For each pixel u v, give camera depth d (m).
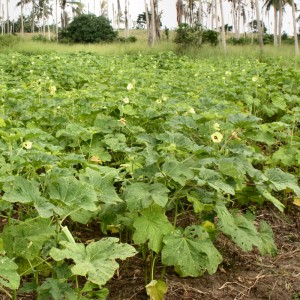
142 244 3.34
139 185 2.98
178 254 2.89
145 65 17.47
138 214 3.17
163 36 48.41
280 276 3.48
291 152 5.05
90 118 5.84
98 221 4.05
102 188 2.97
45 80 10.38
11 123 5.32
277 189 3.43
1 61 15.00
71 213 2.97
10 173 3.35
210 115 4.88
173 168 3.10
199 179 3.04
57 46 26.86
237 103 7.66
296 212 4.64
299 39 51.78
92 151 4.89
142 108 6.35
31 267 2.65
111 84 10.06
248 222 3.44
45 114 5.97
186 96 8.17
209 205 3.15
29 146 3.52
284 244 4.02
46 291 2.47
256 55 22.72
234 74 11.38
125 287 3.21
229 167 3.26
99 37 39.53
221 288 3.29
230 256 3.69
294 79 10.34
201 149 3.65
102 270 2.22
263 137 5.22
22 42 28.88
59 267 2.65
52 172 3.05
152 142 3.97
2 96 7.50
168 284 3.25
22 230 2.62
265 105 7.78
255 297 3.22
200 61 19.72
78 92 8.13
